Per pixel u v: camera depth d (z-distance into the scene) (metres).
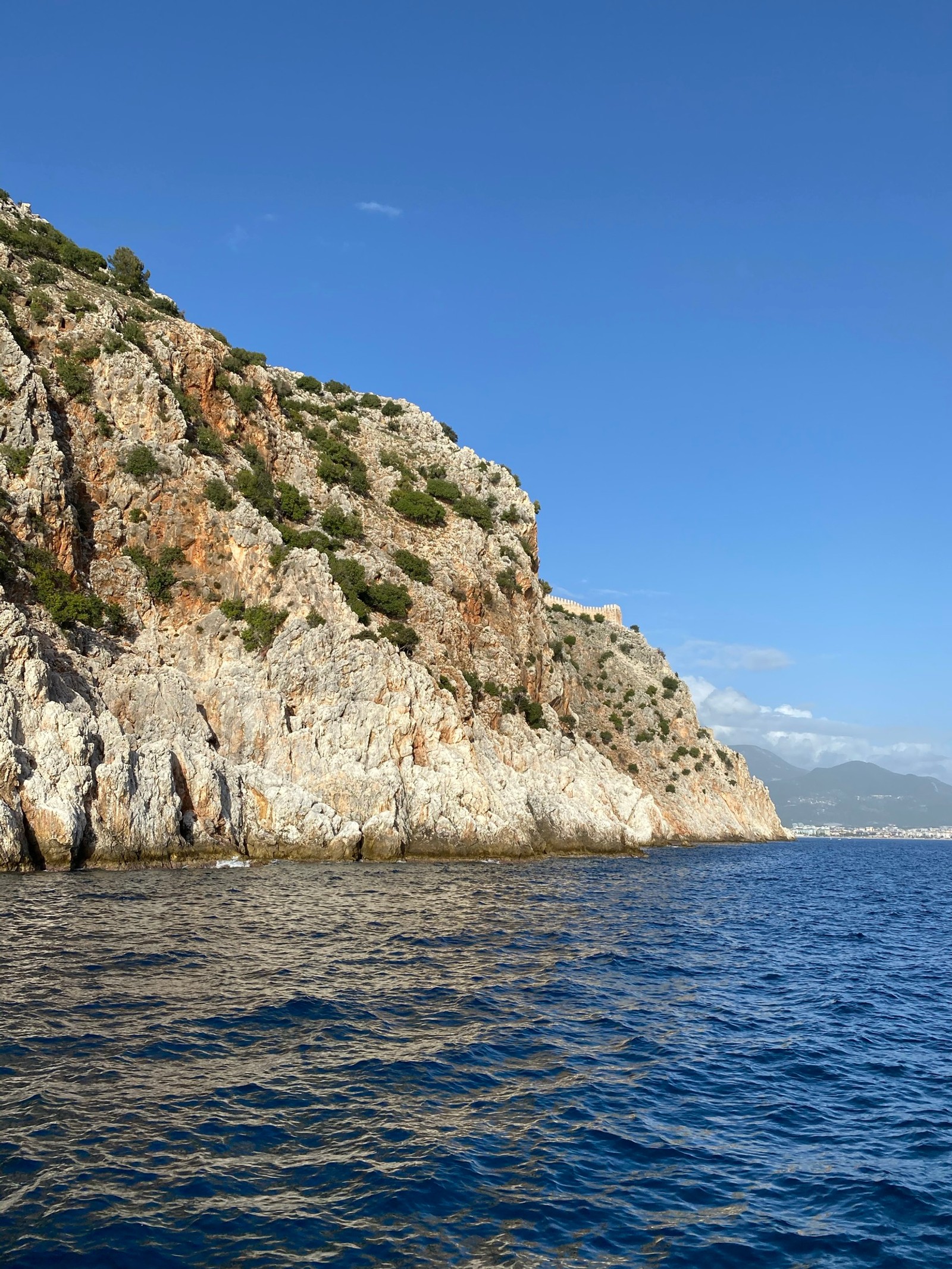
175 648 60.44
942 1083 19.41
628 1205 13.19
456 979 25.19
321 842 55.47
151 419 66.12
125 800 46.34
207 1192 12.52
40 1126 14.02
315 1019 20.23
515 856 65.62
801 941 38.84
